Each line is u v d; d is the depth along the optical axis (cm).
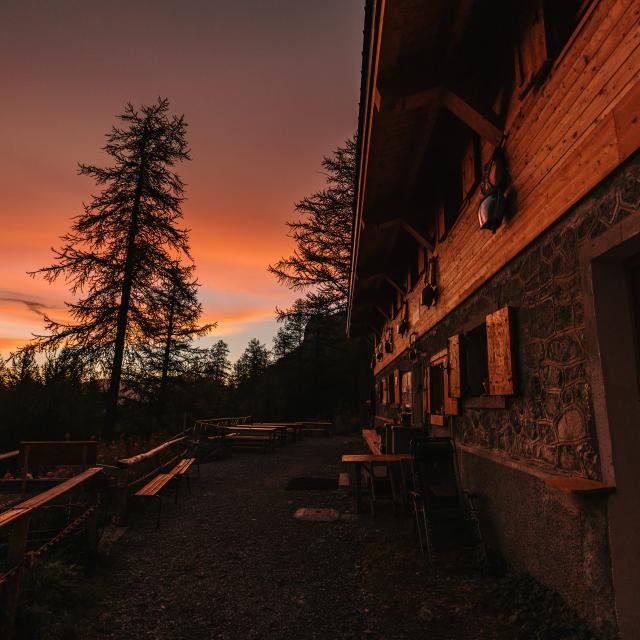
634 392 273
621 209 256
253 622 328
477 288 525
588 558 281
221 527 575
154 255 1553
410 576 407
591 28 289
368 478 714
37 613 296
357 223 855
